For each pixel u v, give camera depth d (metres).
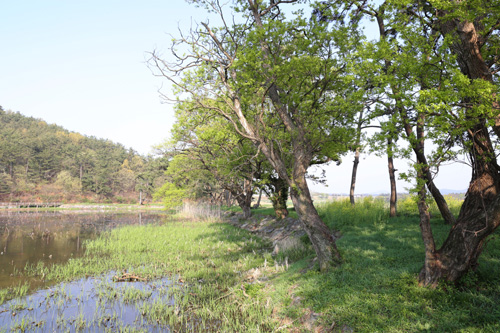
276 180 20.91
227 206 40.84
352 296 6.82
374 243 10.90
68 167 106.69
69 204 79.81
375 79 6.44
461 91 5.00
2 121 150.12
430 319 5.46
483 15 6.72
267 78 9.59
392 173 15.82
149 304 8.84
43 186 87.81
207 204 39.97
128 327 7.38
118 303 9.02
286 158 14.18
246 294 9.02
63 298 9.45
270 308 7.92
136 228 24.86
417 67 5.84
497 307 5.41
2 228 28.36
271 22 8.55
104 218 40.28
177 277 11.52
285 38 9.69
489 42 6.80
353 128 10.13
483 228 5.98
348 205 17.66
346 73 9.73
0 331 7.17
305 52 9.70
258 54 8.73
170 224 27.73
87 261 14.22
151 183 84.06
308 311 6.99
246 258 13.44
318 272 8.98
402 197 19.33
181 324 7.54
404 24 6.82
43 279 11.48
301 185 9.83
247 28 10.82
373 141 6.47
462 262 6.31
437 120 5.05
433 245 6.72
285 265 11.20
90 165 112.44
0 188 78.12
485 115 5.09
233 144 16.11
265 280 10.03
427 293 6.23
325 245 9.15
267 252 14.59
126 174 102.81
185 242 17.89
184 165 27.44
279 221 20.83
